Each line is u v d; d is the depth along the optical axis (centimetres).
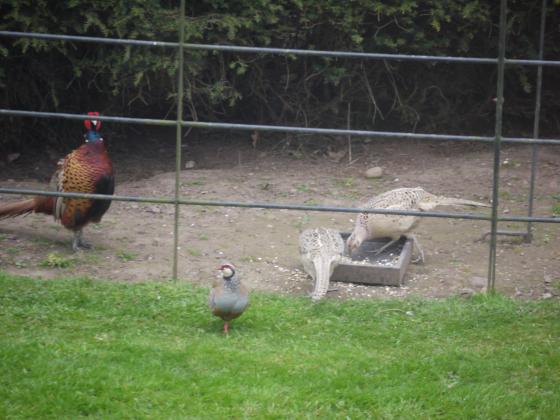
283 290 600
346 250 622
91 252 633
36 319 558
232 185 739
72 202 624
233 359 532
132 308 569
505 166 765
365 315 571
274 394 513
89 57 755
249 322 562
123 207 700
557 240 659
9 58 744
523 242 657
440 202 632
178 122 580
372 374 528
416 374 528
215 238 657
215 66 778
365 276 604
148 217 686
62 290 580
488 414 507
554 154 784
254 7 751
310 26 768
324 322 564
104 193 629
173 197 716
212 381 519
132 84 771
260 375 523
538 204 708
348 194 729
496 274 617
